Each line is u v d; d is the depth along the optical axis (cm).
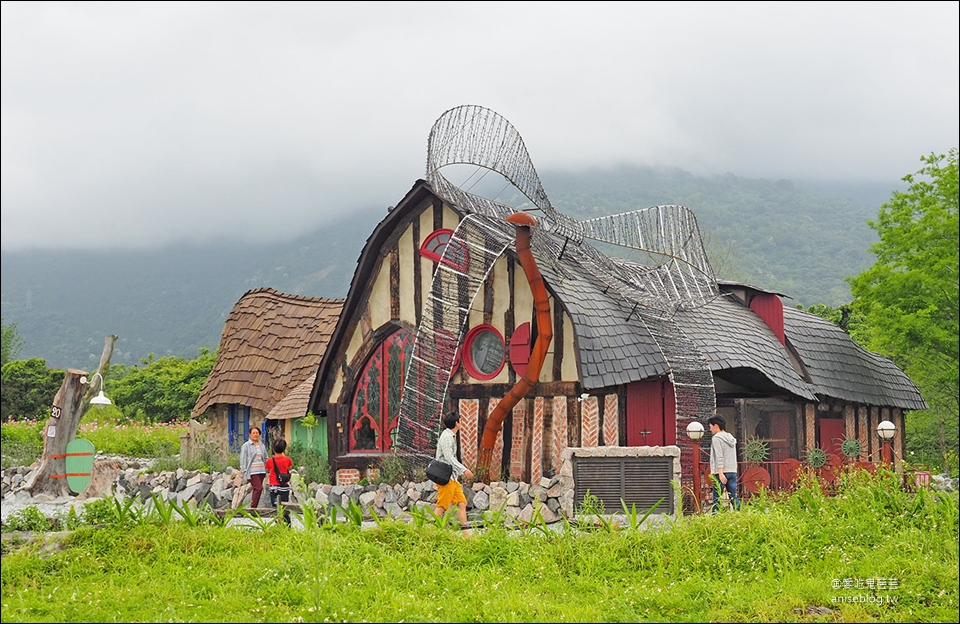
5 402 4209
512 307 1897
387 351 2072
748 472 1773
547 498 1650
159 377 4572
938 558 1161
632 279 2089
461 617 983
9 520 1355
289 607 1030
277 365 2542
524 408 1861
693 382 1855
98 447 2736
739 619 994
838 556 1212
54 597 1063
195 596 1072
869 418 2469
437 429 1850
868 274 2341
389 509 1820
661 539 1258
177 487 2086
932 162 2280
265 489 1916
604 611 1011
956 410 2859
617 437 1830
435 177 1878
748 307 2406
